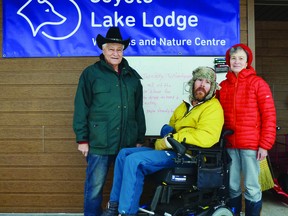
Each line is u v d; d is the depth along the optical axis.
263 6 4.93
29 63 3.64
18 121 3.64
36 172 3.62
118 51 2.96
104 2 3.62
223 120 2.80
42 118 3.64
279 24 5.75
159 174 2.76
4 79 3.64
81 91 2.96
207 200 2.79
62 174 3.62
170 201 2.93
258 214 2.92
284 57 5.77
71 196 3.62
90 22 3.62
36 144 3.63
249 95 2.85
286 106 5.74
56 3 3.62
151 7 3.63
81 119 2.92
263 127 2.80
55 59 3.63
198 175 2.63
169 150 2.82
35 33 3.62
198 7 3.65
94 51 3.63
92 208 3.00
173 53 3.64
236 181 3.00
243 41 3.68
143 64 3.63
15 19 3.62
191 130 2.81
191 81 2.94
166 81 3.64
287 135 4.84
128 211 2.58
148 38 3.63
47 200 3.62
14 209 3.62
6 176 3.63
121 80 3.00
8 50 3.63
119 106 2.94
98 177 2.95
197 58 3.64
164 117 3.63
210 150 2.70
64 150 3.63
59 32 3.62
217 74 3.63
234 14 3.65
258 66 5.76
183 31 3.64
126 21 3.63
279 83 5.76
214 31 3.65
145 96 3.64
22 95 3.64
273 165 4.71
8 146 3.63
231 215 2.80
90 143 2.96
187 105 3.08
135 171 2.61
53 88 3.64
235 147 2.91
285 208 3.90
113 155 3.00
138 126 3.18
